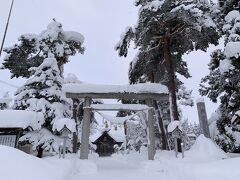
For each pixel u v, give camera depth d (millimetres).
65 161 10156
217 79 14836
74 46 19922
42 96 15891
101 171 10984
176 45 16812
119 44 16234
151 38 15180
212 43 14859
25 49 17891
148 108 12922
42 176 5621
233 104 13547
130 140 33281
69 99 16531
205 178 6355
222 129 14688
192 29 13820
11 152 6129
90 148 31781
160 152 13672
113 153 39969
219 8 14414
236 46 10711
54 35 17891
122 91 12820
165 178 8953
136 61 17969
